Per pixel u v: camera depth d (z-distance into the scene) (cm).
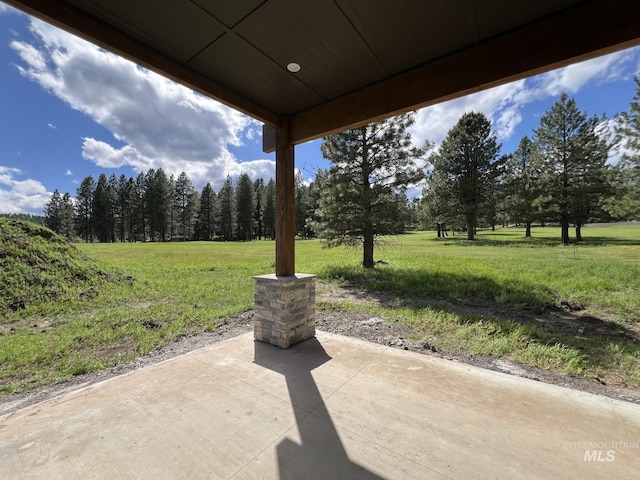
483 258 1088
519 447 155
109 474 139
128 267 973
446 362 265
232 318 439
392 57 218
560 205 1561
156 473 139
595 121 1461
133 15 173
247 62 224
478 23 181
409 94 236
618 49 161
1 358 300
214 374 242
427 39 196
